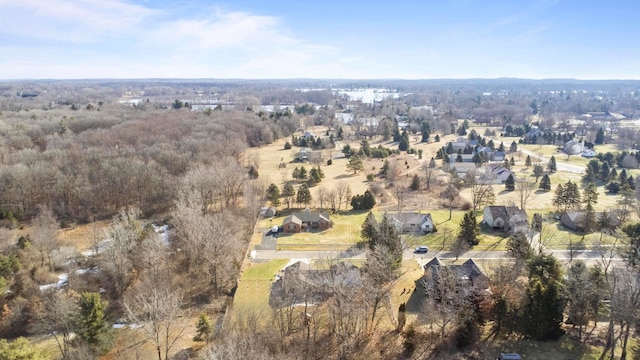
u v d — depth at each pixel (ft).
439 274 158.30
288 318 155.02
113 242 190.29
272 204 300.61
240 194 313.73
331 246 234.38
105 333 144.05
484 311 149.69
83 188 267.39
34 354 111.86
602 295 144.97
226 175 285.23
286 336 148.56
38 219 247.70
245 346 121.29
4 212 255.91
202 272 201.77
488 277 175.52
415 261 210.59
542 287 141.59
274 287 175.52
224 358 117.50
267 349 129.49
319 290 164.25
